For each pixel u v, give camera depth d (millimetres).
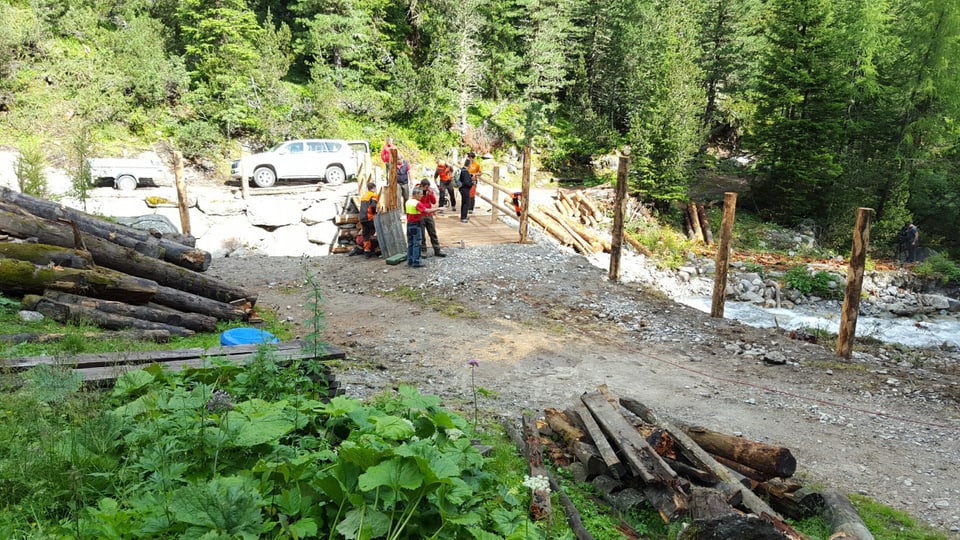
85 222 10000
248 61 27406
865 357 11250
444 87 33219
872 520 5617
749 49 36594
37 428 3996
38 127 23125
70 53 25719
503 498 4109
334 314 12594
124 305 9086
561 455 6238
